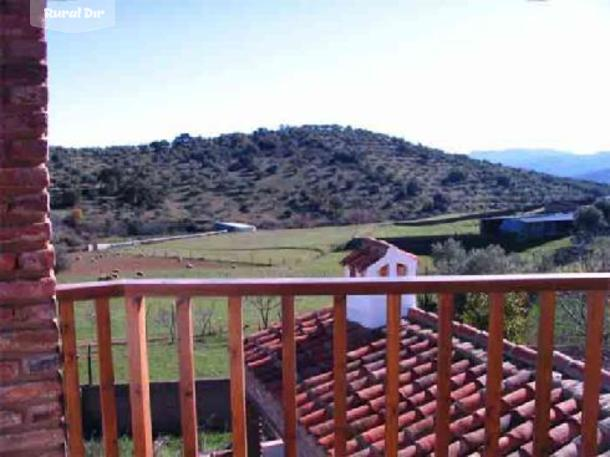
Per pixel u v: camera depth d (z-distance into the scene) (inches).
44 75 98.9
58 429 104.6
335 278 114.6
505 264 975.0
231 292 109.9
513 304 597.9
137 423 110.3
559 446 205.2
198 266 1477.6
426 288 113.7
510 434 212.7
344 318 113.9
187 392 111.8
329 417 279.4
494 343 117.3
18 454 103.0
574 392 231.0
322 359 342.6
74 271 1364.4
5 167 98.0
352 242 1710.1
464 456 219.1
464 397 257.0
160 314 957.8
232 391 113.7
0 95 97.2
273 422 342.0
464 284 114.3
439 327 116.7
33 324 101.5
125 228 1862.7
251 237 1897.1
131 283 108.7
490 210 2102.6
